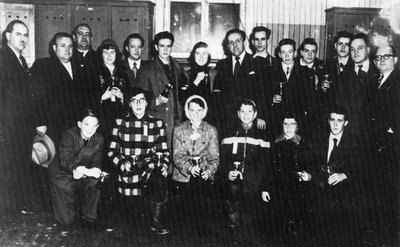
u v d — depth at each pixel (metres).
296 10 6.62
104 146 4.66
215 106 5.05
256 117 4.74
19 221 4.13
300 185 4.06
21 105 4.70
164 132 4.27
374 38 6.09
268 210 4.18
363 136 4.43
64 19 6.09
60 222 4.06
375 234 3.90
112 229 3.97
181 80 5.09
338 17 6.11
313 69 5.21
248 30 6.65
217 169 4.36
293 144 4.15
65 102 4.72
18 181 4.73
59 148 4.11
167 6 6.59
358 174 4.14
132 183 4.05
